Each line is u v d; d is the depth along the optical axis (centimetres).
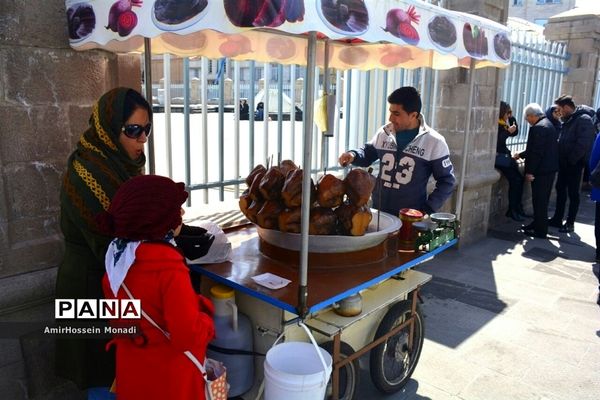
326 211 231
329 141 481
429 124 571
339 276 219
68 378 214
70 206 188
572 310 419
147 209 155
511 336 370
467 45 233
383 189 335
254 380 226
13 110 227
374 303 244
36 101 234
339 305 229
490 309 416
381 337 256
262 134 407
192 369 167
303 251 182
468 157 561
